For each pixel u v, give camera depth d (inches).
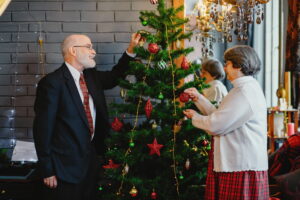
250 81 94.7
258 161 92.9
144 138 106.8
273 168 112.8
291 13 168.1
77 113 106.4
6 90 133.8
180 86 118.9
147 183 107.0
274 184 114.9
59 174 104.0
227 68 97.4
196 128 107.3
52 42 133.2
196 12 223.9
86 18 132.5
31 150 123.4
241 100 91.9
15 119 134.0
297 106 166.7
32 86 133.9
